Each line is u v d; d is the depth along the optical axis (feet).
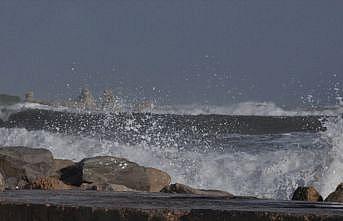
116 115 288.92
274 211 76.79
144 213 78.23
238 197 103.86
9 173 173.47
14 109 345.72
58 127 309.22
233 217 75.97
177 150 237.66
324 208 84.48
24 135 255.50
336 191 130.21
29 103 363.35
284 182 204.74
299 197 130.11
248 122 307.78
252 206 86.38
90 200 93.56
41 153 178.40
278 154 214.07
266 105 328.49
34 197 98.32
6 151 177.17
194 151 234.58
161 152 234.99
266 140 248.93
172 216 77.20
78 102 332.80
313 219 73.77
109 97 314.76
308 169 205.57
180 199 97.81
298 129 295.69
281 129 298.15
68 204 84.17
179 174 219.00
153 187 168.35
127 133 269.03
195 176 215.92
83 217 81.10
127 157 235.40
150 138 261.03
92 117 296.10
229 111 326.03
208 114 312.91
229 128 302.04
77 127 298.76
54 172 175.01
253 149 231.91
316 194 130.00
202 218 76.79
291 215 74.49
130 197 101.24
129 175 167.53
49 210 83.05
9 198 94.63
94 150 242.58
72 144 246.27
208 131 291.58
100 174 166.50
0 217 85.61
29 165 174.91
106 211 80.02
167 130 280.72
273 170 208.13
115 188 154.30
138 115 286.25
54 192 111.24
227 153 227.20
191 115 305.73
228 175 212.02
